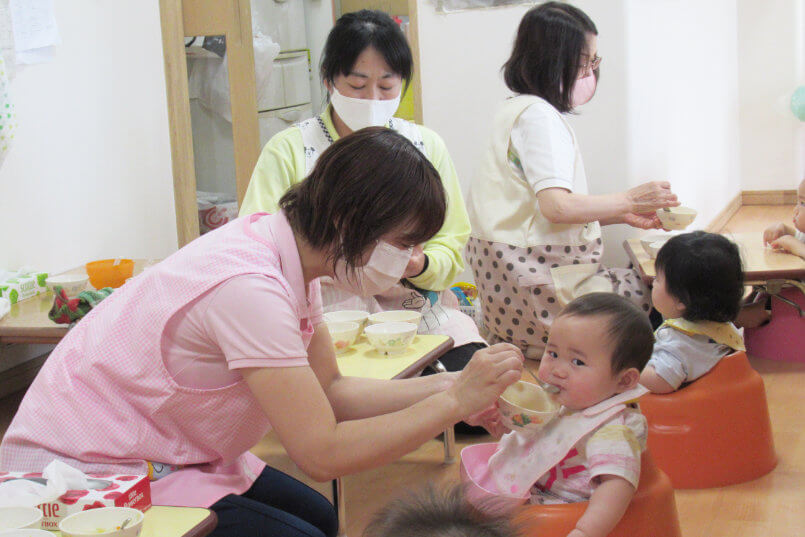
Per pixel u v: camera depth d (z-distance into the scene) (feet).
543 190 11.02
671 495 6.24
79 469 4.97
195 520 4.65
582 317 6.08
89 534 4.24
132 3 13.73
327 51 8.50
